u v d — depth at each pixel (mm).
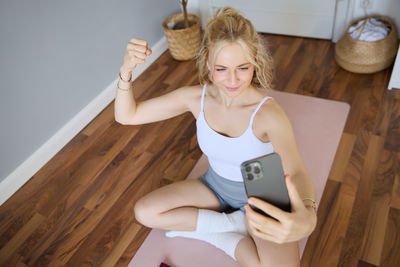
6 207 1909
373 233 1568
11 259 1678
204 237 1461
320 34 2787
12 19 1781
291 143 1108
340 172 1821
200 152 2047
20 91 1910
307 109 2184
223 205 1476
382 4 2447
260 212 935
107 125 2316
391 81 2207
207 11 3033
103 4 2256
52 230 1771
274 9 2818
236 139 1181
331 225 1616
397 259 1477
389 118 2072
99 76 2389
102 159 2096
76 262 1635
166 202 1392
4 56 1791
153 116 1377
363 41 2266
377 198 1692
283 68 2566
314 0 2635
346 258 1503
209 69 1104
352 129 2033
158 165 2012
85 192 1928
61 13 2012
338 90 2309
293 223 849
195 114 1307
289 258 1262
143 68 2740
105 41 2357
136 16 2561
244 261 1348
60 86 2127
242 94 1167
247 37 983
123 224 1751
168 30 2596
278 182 927
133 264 1556
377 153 1888
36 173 2076
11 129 1915
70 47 2119
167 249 1576
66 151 2184
